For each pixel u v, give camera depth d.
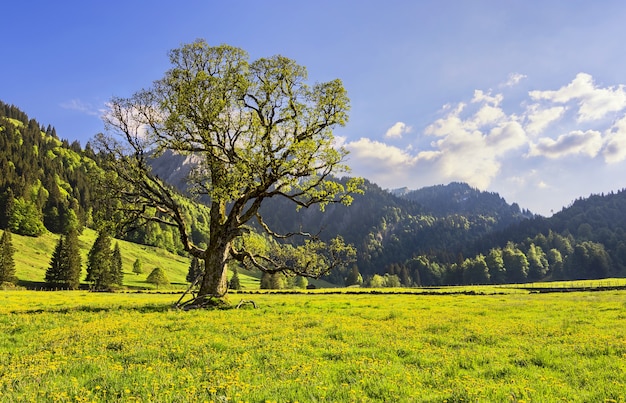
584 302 36.38
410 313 26.50
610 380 9.34
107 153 28.83
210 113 26.56
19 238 150.88
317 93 29.97
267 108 29.86
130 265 173.12
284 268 30.25
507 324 20.06
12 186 180.38
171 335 15.09
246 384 8.27
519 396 7.96
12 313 23.36
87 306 28.36
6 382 8.42
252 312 24.62
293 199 30.27
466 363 11.05
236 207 29.17
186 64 28.84
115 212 29.55
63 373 9.43
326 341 14.20
